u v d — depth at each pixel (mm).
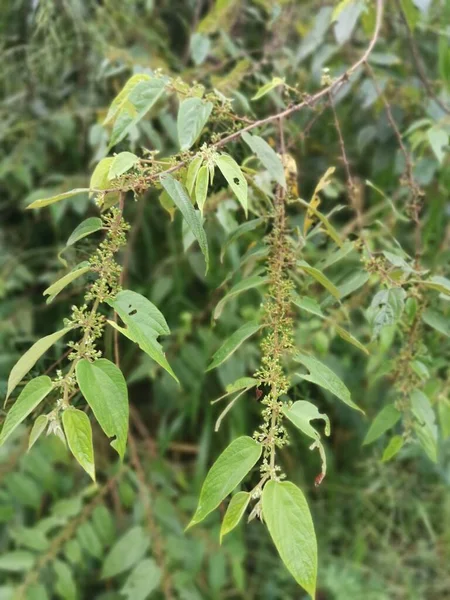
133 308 561
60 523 1219
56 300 1359
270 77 1170
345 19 992
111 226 586
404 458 1355
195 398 1368
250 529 1505
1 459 1284
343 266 1192
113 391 518
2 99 1396
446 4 1166
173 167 601
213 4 1298
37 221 1534
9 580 1237
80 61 1341
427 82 1072
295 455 1448
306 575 491
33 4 1212
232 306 1340
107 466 1402
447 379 916
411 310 791
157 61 1211
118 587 1416
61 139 1405
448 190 1180
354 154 1399
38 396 517
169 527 1297
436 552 1457
